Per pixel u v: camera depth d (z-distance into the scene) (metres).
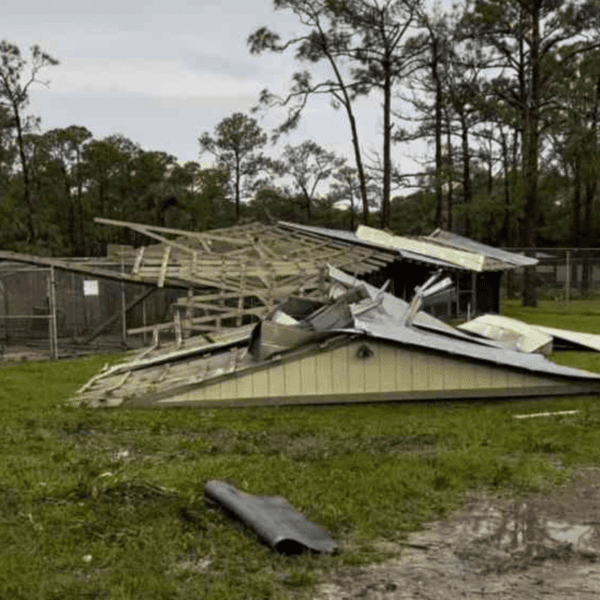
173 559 4.78
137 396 10.10
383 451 7.64
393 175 43.88
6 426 8.98
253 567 4.67
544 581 4.48
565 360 14.72
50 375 14.02
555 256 39.97
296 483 6.38
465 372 10.33
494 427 8.70
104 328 20.55
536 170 34.09
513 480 6.53
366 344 10.23
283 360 10.17
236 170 70.31
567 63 36.91
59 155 70.00
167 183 68.56
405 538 5.20
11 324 23.09
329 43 42.97
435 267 25.20
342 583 4.46
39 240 59.19
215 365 11.13
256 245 20.66
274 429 8.77
